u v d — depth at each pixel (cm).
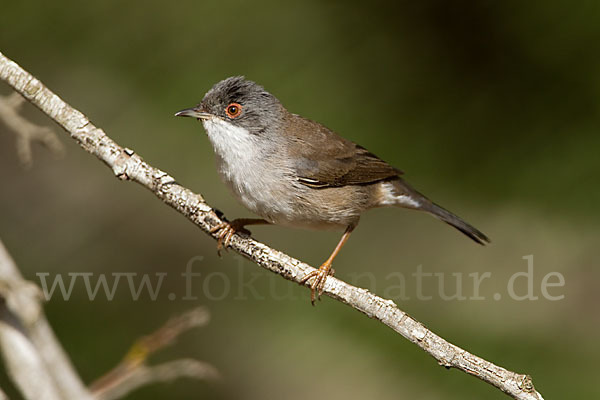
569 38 1141
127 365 593
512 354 1084
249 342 1147
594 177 1156
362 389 1068
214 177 1280
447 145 1193
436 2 1199
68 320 1092
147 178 652
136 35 1199
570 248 1212
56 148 658
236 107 796
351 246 1345
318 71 1197
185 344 1129
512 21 1165
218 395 1083
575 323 1139
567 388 1018
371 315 606
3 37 1170
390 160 1175
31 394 469
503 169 1187
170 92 1186
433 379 1066
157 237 1282
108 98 1203
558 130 1170
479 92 1199
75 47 1191
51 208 1259
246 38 1204
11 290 475
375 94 1199
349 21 1218
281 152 803
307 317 1168
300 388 1084
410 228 1365
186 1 1209
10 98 645
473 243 1284
